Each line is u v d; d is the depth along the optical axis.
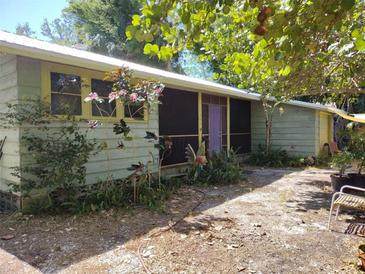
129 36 1.92
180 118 8.25
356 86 4.88
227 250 3.35
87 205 4.89
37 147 4.71
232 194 6.22
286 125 11.53
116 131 5.51
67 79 5.41
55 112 5.21
